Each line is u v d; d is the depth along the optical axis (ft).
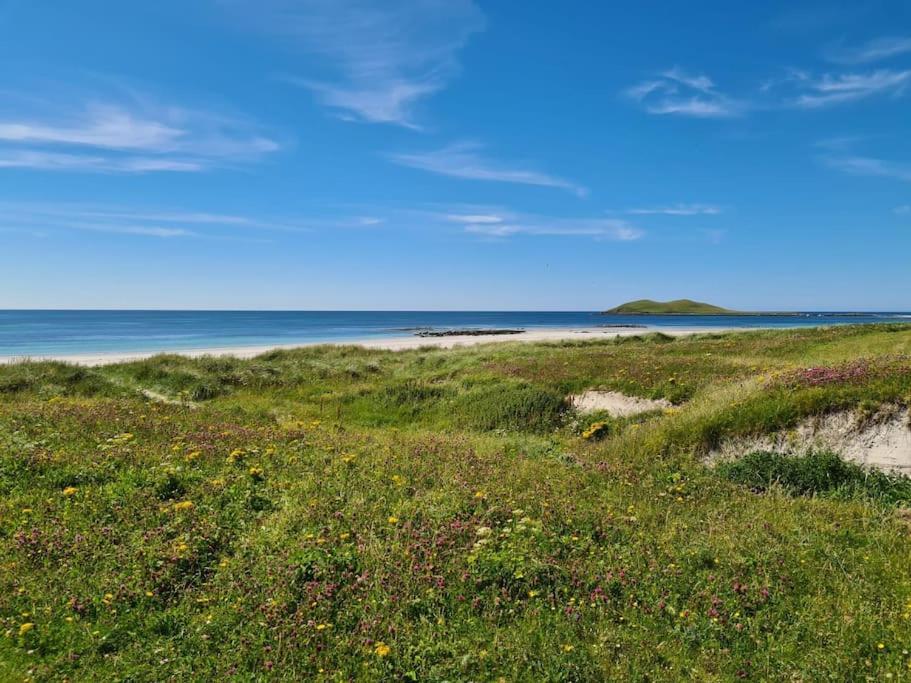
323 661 15.56
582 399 60.44
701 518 26.78
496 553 20.80
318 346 131.03
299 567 19.62
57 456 30.07
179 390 75.36
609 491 30.66
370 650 15.81
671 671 15.48
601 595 18.76
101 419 41.75
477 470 32.65
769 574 20.24
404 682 15.01
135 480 27.17
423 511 25.08
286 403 68.95
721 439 41.22
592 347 120.16
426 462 33.76
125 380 79.51
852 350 77.25
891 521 26.61
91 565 19.74
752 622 17.51
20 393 67.67
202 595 18.43
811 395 40.73
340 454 35.04
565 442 49.73
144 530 22.33
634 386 60.03
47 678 14.65
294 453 34.94
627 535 23.80
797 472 33.42
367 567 20.04
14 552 20.10
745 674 15.28
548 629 17.17
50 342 200.13
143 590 18.29
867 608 18.04
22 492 25.59
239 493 26.94
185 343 201.16
